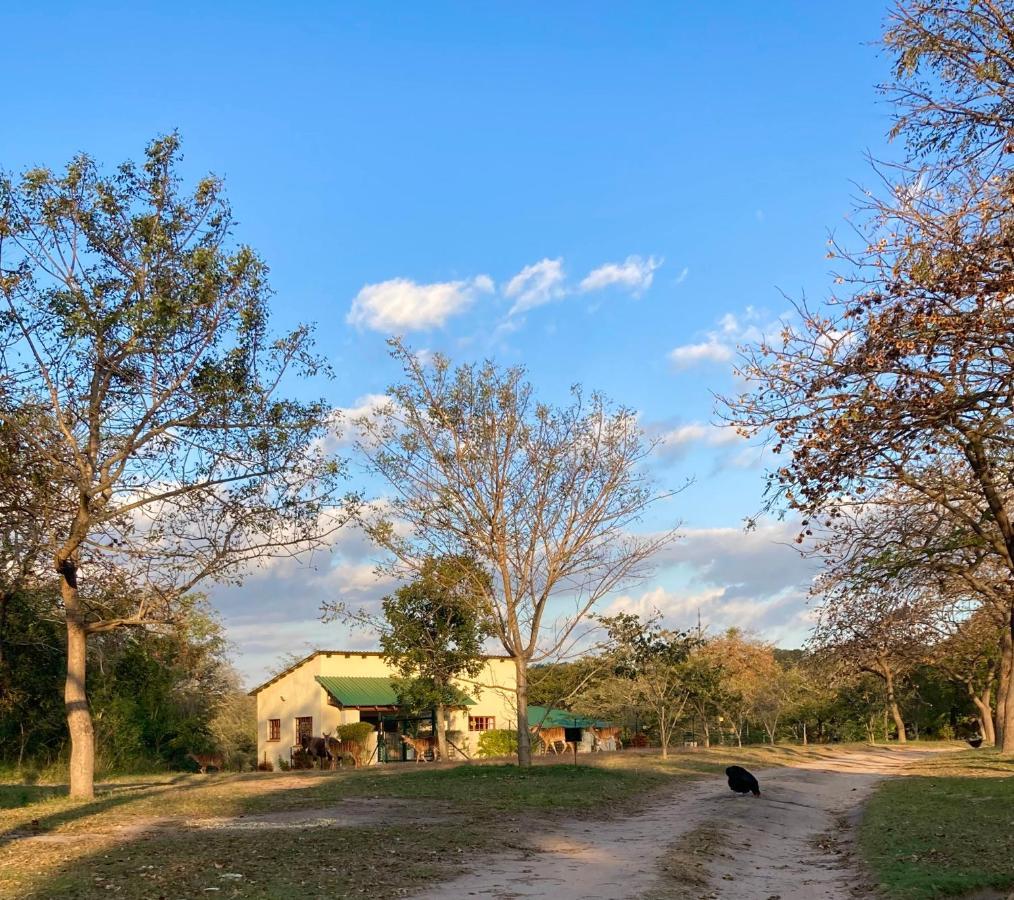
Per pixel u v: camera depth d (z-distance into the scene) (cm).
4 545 1997
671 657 3353
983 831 1482
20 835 1394
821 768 3344
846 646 2830
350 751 3684
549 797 1978
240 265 1895
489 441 2572
